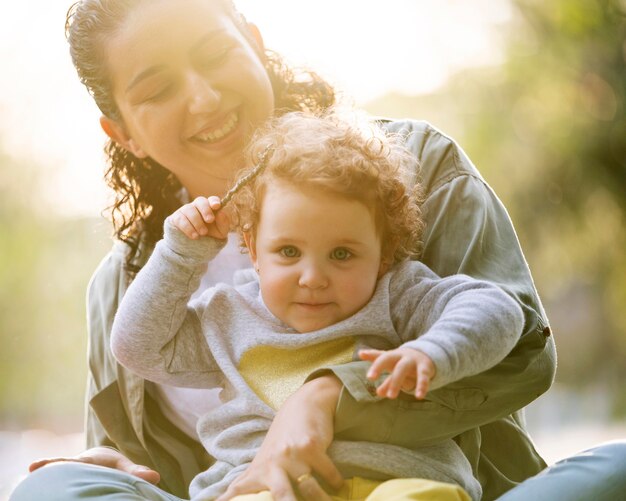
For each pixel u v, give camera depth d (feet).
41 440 36.81
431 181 7.96
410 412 6.55
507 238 7.79
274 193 7.00
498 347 6.39
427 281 7.09
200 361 7.42
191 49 7.96
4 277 40.96
